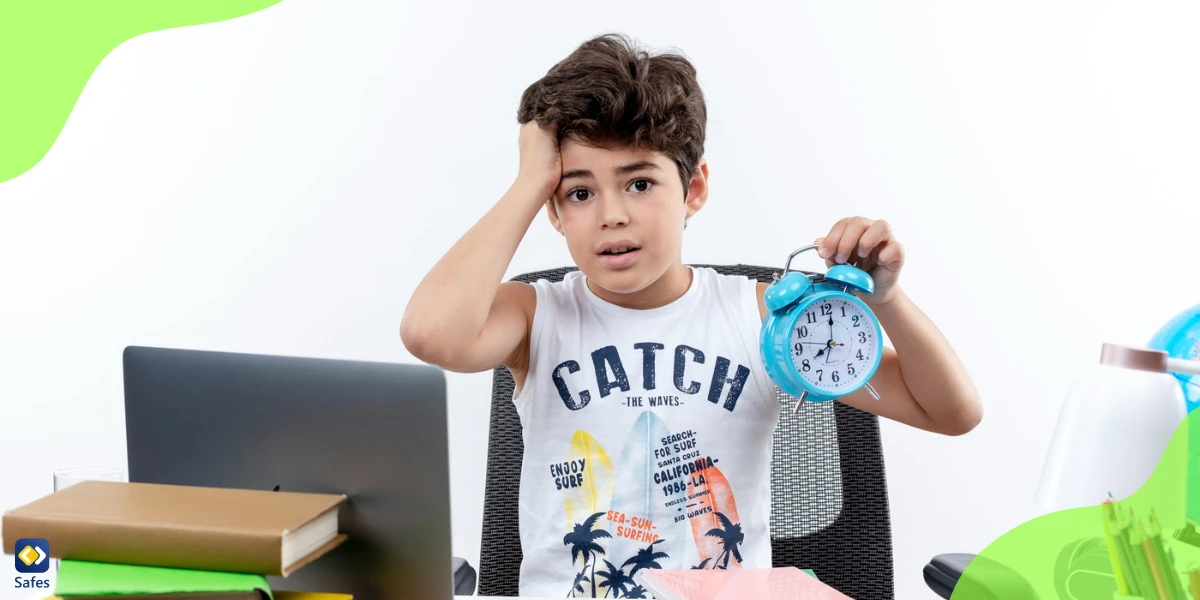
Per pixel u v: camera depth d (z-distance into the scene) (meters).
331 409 0.85
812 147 2.25
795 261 2.25
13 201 2.32
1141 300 2.28
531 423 1.45
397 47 2.27
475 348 1.31
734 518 1.41
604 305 1.46
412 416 0.82
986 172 2.27
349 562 0.86
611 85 1.28
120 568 0.79
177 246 2.33
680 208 1.34
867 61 2.24
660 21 2.23
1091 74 2.25
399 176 2.29
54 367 2.36
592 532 1.39
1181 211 2.27
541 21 2.25
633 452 1.41
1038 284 2.29
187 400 0.90
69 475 1.12
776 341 1.15
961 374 1.37
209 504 0.83
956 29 2.24
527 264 2.23
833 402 1.49
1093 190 2.28
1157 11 2.24
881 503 1.47
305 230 2.31
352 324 2.32
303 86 2.28
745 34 2.23
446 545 0.83
